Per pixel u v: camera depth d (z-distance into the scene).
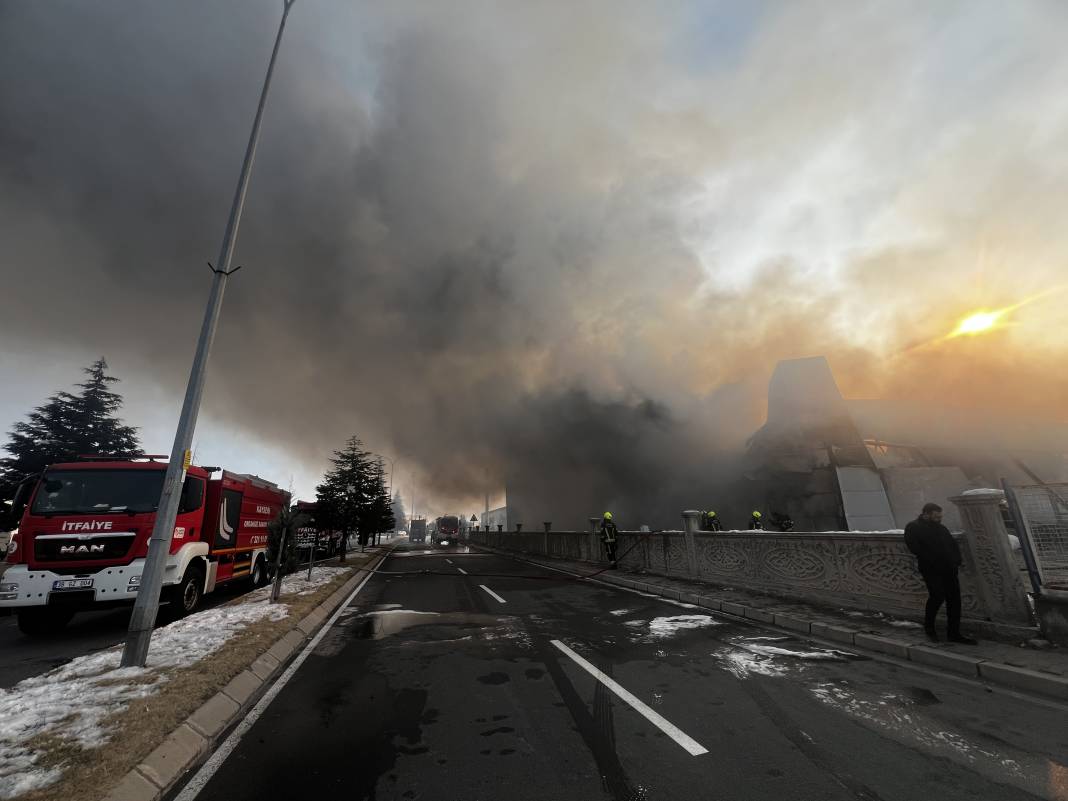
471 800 2.75
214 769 3.18
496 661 5.63
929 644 5.47
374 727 3.83
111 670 4.82
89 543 7.35
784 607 7.89
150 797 2.76
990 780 2.88
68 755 3.05
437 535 53.31
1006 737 3.45
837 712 3.97
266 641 5.98
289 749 3.46
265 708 4.27
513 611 8.91
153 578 5.12
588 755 3.29
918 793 2.75
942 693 4.35
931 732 3.56
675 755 3.27
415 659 5.79
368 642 6.71
